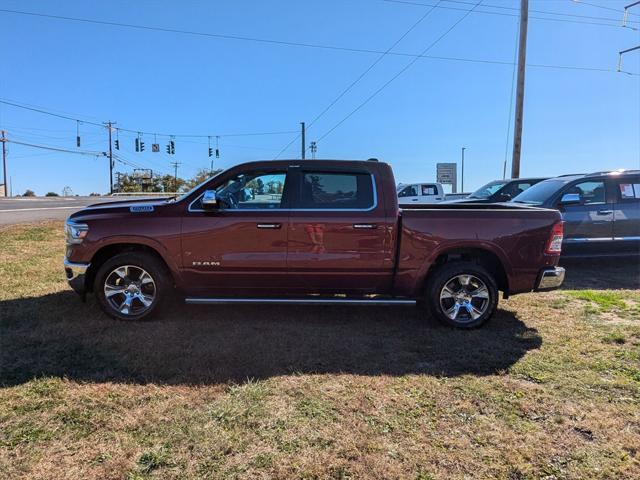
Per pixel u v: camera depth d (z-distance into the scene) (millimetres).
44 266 8047
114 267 5188
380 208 5145
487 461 2818
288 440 2998
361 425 3184
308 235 5098
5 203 27141
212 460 2791
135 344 4551
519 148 17562
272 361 4219
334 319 5500
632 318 5586
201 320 5355
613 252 8609
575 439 3061
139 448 2889
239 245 5117
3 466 2695
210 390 3641
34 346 4473
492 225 5172
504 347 4648
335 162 5234
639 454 2898
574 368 4152
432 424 3217
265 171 5230
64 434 3025
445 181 33938
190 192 5254
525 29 17203
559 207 8500
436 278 5180
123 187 88375
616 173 8797
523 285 5293
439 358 4367
